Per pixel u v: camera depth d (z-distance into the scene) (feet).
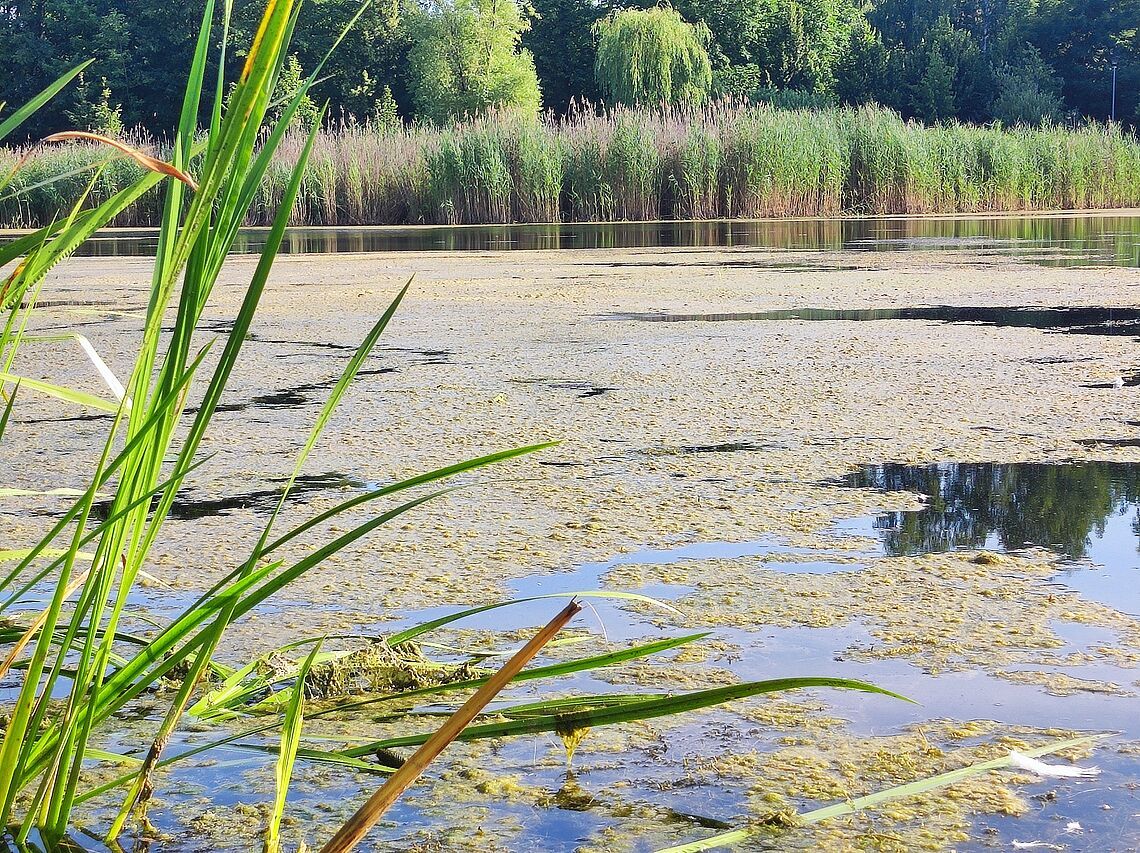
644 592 6.96
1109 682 5.47
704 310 21.15
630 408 12.58
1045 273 26.68
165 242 3.01
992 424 11.44
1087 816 4.17
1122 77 145.07
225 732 5.03
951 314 19.85
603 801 4.36
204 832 4.13
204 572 7.45
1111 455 10.14
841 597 6.79
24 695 3.43
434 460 10.41
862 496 9.04
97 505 9.09
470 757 4.78
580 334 18.39
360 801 4.39
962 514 8.48
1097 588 6.86
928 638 6.09
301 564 3.35
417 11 123.75
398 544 8.05
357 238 46.78
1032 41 150.10
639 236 45.83
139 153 2.67
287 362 16.10
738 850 3.96
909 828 4.11
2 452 10.96
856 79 136.77
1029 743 4.82
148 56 120.78
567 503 9.03
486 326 19.56
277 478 9.92
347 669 5.57
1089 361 14.88
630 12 102.78
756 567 7.40
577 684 5.53
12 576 3.22
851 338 17.30
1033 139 67.00
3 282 3.28
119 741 4.94
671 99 100.89
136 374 3.11
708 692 3.23
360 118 117.19
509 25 120.88
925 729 4.98
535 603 6.79
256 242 44.32
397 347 17.35
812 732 4.99
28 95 119.75
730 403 12.75
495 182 57.62
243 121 2.80
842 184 61.36
